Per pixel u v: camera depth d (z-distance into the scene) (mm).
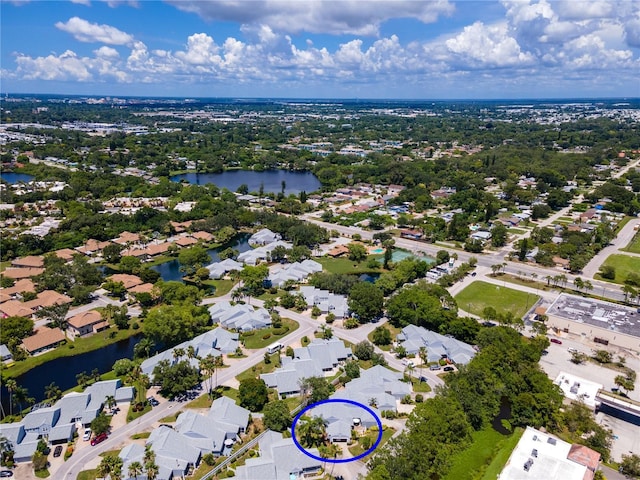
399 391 136875
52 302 189625
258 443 117812
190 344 158500
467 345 162750
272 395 138875
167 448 109625
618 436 123750
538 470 105812
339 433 118625
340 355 156625
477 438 122062
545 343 160250
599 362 157000
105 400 130750
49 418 120625
